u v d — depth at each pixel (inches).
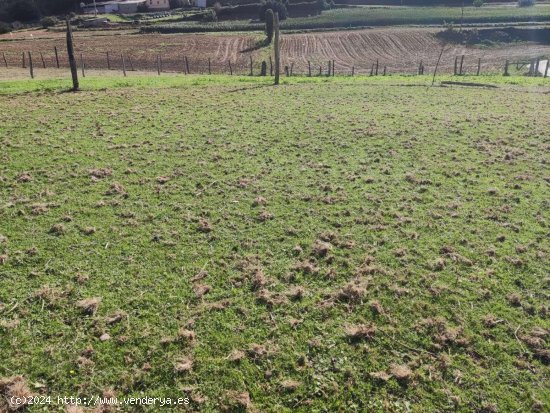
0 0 3624.5
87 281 293.7
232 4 3818.9
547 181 451.5
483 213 389.1
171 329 256.4
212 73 1649.9
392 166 489.7
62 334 250.5
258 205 400.2
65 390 219.3
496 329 259.4
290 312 270.8
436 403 216.7
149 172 469.1
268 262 318.0
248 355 240.2
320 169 481.7
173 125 634.2
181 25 2888.8
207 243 340.5
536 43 2336.4
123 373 228.2
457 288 293.0
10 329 251.6
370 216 382.3
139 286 290.8
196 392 220.2
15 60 1754.4
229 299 280.4
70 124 627.5
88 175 456.1
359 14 3112.7
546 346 248.7
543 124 633.0
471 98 809.5
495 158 510.3
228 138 577.9
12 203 390.9
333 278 301.9
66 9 3737.7
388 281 298.0
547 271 310.8
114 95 820.6
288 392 221.0
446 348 247.6
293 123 644.1
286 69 1535.4
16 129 595.5
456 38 2409.0
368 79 1062.4
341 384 225.5
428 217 381.7
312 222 372.8
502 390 223.6
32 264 309.9
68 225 360.8
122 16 3390.7
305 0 3499.0
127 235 349.7
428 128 617.0
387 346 248.1
